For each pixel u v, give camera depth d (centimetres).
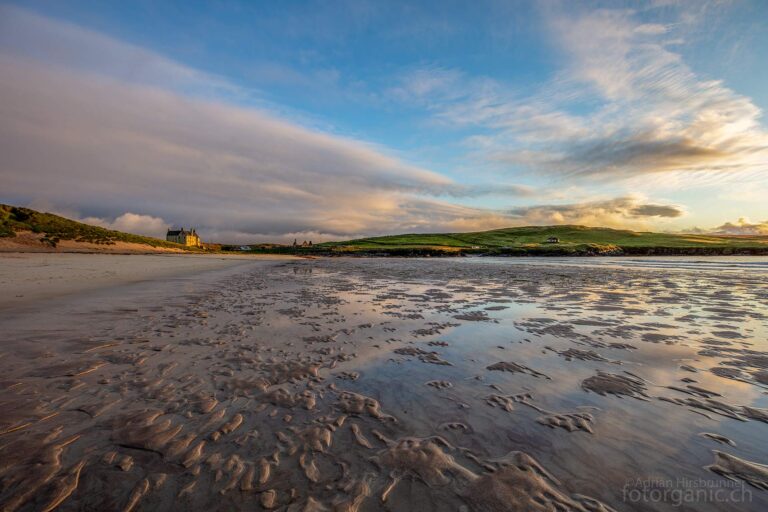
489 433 363
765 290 1562
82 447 328
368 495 272
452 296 1410
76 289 1408
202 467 302
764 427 374
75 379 496
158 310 1026
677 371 543
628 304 1193
